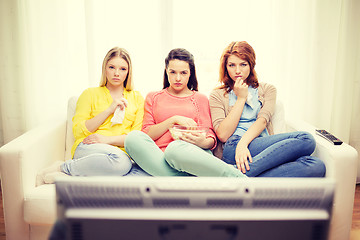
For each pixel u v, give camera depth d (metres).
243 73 1.74
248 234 0.58
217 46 2.18
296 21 2.11
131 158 1.57
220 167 1.32
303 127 1.78
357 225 1.78
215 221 0.57
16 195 1.37
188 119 1.67
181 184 0.58
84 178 0.59
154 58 2.17
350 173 1.40
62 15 2.07
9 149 1.35
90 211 0.58
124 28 2.11
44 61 2.12
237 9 2.13
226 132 1.67
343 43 2.19
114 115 1.69
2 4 2.07
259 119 1.69
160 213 0.58
